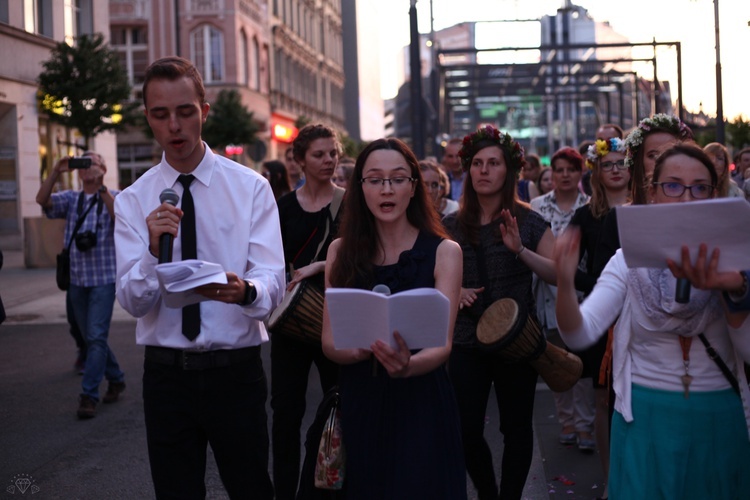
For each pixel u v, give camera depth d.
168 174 3.65
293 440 4.87
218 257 3.63
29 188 24.72
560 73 39.06
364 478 3.29
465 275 4.73
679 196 3.11
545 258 4.67
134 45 41.28
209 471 5.91
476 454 4.60
